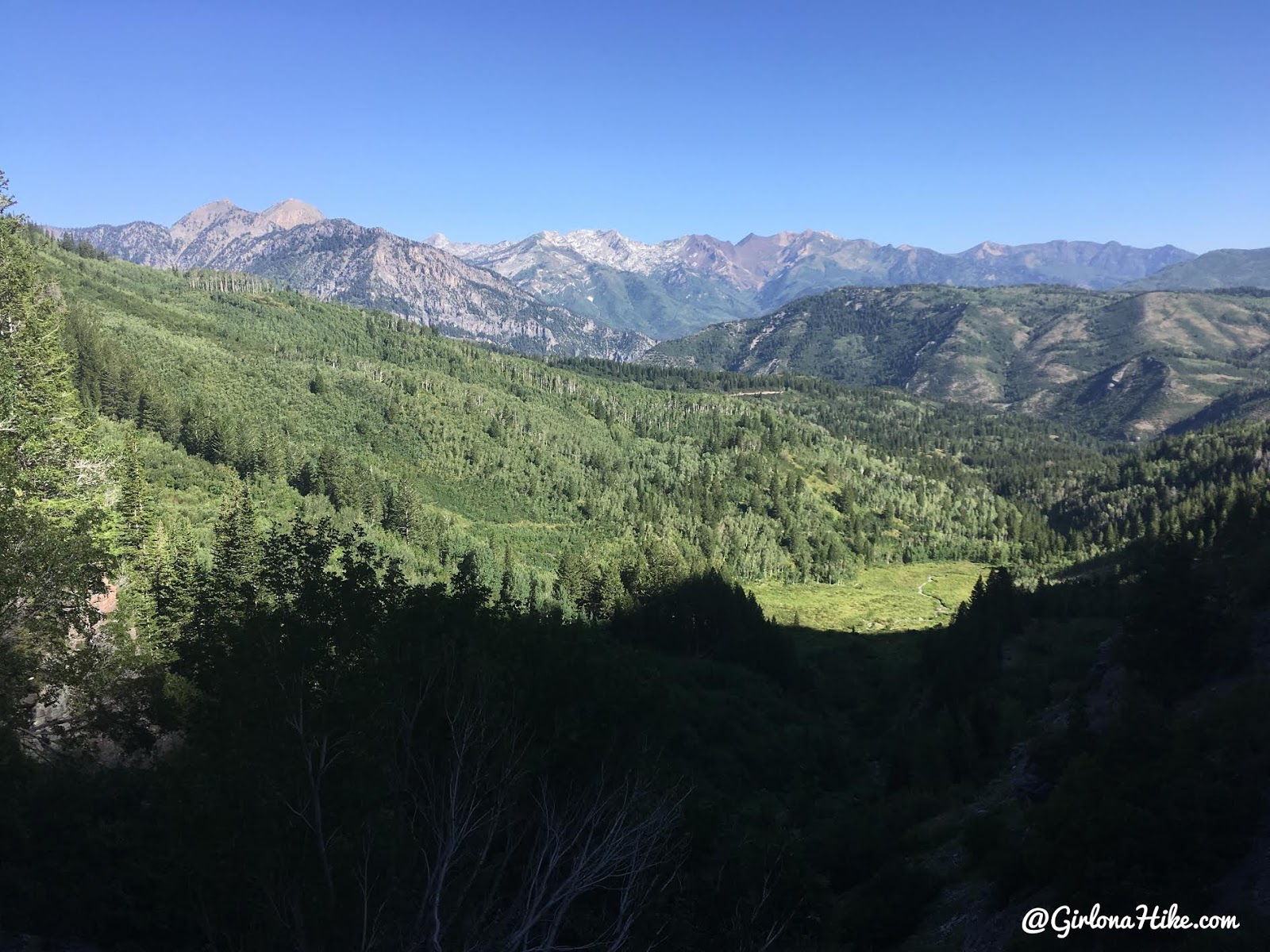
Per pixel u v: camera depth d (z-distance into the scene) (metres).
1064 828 30.08
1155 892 25.16
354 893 18.69
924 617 172.50
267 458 154.75
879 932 36.00
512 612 41.16
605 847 21.77
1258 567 61.53
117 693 27.42
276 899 17.98
